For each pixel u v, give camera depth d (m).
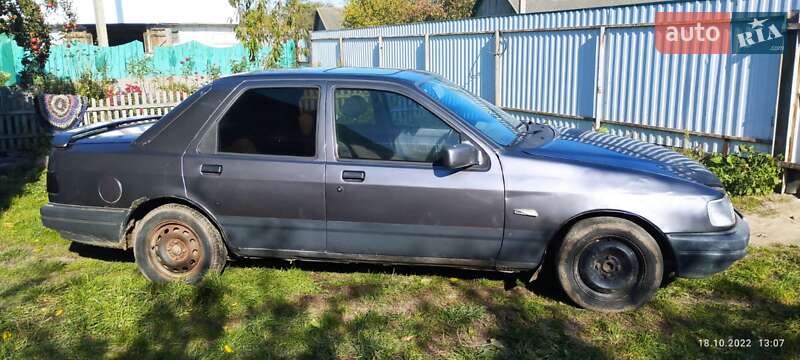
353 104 4.54
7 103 11.30
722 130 8.33
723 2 8.09
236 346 3.94
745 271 4.95
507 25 12.47
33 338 4.07
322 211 4.51
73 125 11.45
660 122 9.31
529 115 12.19
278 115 4.62
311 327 4.16
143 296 4.55
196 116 4.72
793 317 4.20
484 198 4.28
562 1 22.11
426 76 5.05
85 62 19.16
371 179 4.40
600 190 4.18
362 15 34.88
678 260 4.19
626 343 3.92
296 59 11.96
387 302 4.54
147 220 4.79
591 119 10.65
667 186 4.17
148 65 20.83
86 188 4.86
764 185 7.41
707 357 3.75
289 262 5.29
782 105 7.44
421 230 4.41
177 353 3.89
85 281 4.89
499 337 4.05
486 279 4.91
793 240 5.82
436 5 36.44
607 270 4.29
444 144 4.39
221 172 4.61
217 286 4.64
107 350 3.96
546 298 4.58
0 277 5.12
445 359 3.77
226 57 22.81
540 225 4.26
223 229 4.71
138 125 5.77
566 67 11.09
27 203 7.43
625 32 9.73
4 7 13.12
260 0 11.10
